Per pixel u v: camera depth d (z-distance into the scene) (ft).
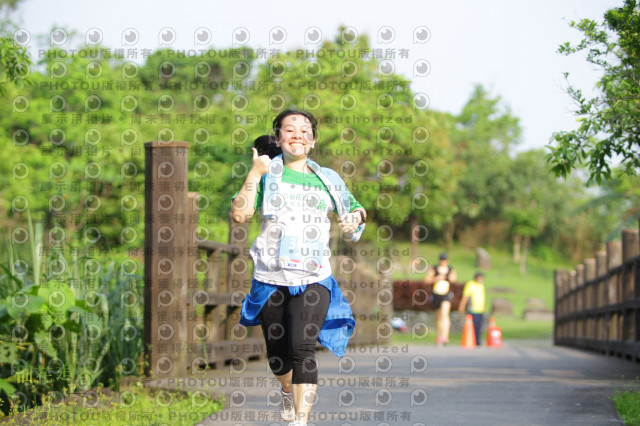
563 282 158.71
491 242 463.01
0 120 130.93
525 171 444.55
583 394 50.21
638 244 82.12
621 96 46.06
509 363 79.15
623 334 84.38
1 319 45.78
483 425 38.99
